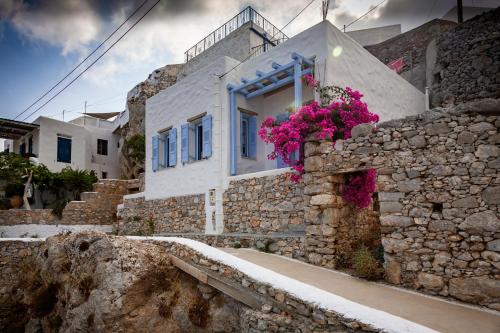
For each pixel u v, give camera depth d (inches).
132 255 268.4
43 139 844.6
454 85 542.6
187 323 251.3
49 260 335.0
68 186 763.4
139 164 805.2
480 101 210.5
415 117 234.8
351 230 294.8
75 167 908.6
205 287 252.8
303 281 227.1
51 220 626.8
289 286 196.1
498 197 198.2
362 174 288.0
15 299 376.5
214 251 261.1
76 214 645.9
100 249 278.1
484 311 186.5
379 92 438.9
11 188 709.9
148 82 865.5
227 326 232.2
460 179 211.8
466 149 212.1
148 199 541.3
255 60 432.1
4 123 810.2
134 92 880.9
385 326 149.3
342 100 336.5
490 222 198.1
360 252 253.0
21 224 611.8
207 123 434.3
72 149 911.0
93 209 665.6
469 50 531.2
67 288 299.0
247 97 422.3
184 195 468.1
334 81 351.3
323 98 333.4
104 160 1027.9
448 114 221.1
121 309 243.8
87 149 977.5
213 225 414.0
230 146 413.7
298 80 344.5
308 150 293.7
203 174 438.0
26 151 900.0
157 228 513.0
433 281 213.2
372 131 255.9
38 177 704.4
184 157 470.9
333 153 277.9
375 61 441.4
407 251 227.1
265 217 355.9
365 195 286.5
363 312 161.3
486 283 194.5
